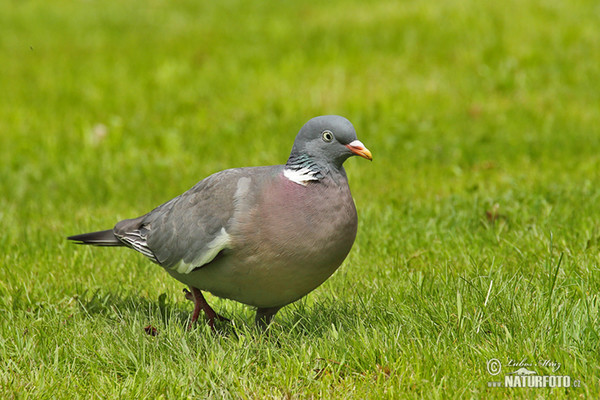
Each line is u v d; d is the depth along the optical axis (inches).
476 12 880.3
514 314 281.6
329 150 283.6
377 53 813.2
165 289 366.6
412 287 320.2
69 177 566.6
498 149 567.8
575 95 671.8
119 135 644.1
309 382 261.9
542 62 742.5
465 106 669.3
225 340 298.2
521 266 331.9
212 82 781.9
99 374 278.5
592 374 244.8
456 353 265.1
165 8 1161.4
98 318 318.7
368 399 249.3
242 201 284.2
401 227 413.4
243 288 294.7
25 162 609.0
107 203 516.4
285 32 928.3
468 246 375.9
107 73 836.0
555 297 289.6
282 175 287.3
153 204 506.6
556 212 405.1
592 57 741.3
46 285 359.3
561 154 546.6
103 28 1045.8
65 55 917.2
